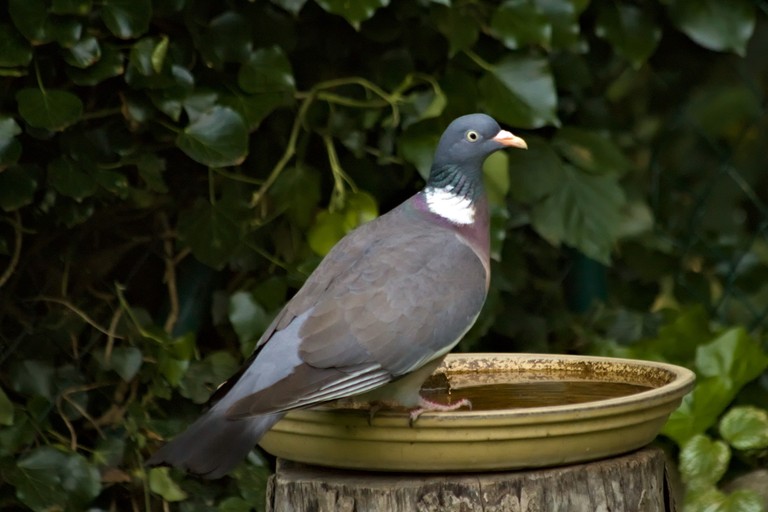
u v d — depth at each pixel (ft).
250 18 22.71
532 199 24.34
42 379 22.53
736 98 30.40
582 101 25.62
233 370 23.26
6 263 22.41
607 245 24.31
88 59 20.84
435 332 16.08
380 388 16.49
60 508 21.45
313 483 16.19
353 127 23.63
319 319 15.65
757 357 24.59
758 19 29.78
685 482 23.22
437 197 17.88
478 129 17.74
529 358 20.06
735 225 31.42
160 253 23.71
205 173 23.31
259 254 23.43
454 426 15.10
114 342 23.25
